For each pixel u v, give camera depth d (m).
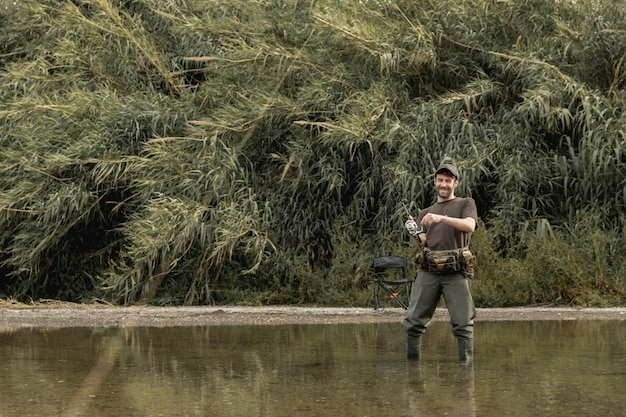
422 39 16.17
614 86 16.17
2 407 5.40
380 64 16.77
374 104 15.87
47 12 19.61
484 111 16.75
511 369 7.07
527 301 14.52
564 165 15.48
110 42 17.69
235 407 5.41
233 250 16.55
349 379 6.58
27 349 8.68
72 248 17.41
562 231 15.55
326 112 16.31
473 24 16.88
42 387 6.21
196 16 18.86
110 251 17.09
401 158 15.59
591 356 7.86
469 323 7.79
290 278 15.84
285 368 7.22
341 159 16.42
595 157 14.88
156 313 13.16
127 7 19.61
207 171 16.08
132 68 18.09
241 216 15.52
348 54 17.22
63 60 17.91
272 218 16.14
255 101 16.47
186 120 16.84
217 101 17.34
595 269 14.64
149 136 16.88
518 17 16.91
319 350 8.51
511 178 15.55
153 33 19.16
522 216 15.55
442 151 15.91
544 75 15.65
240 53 16.77
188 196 16.19
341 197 16.89
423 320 7.91
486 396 5.79
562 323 11.35
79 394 5.90
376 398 5.73
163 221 15.16
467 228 7.91
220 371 7.04
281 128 16.97
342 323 11.77
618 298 14.32
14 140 17.81
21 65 18.59
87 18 19.34
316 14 16.09
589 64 16.53
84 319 12.34
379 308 14.15
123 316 12.70
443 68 17.03
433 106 16.02
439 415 5.12
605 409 5.30
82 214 16.52
